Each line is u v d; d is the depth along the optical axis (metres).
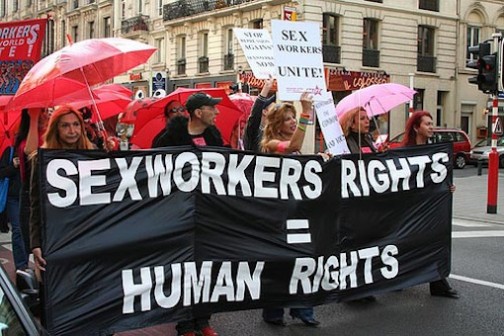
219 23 35.84
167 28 39.94
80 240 4.44
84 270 4.45
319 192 5.53
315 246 5.48
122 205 4.60
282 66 5.29
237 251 5.10
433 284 6.80
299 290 5.45
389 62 34.06
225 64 35.62
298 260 5.38
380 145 11.71
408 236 6.23
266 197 5.23
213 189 4.98
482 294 6.88
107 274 4.55
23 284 3.32
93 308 4.48
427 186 6.37
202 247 4.93
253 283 5.20
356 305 6.47
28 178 5.98
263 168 5.23
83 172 4.46
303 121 5.47
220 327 5.76
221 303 5.05
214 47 36.34
